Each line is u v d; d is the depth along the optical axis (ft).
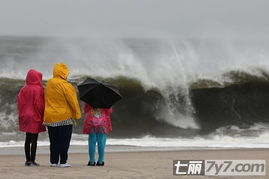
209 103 208.13
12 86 200.03
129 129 183.93
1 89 196.34
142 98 204.13
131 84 210.79
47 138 153.58
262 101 213.46
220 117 200.85
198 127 186.09
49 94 87.76
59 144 88.94
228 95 212.43
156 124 190.39
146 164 97.45
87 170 84.12
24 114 90.43
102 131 93.45
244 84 218.79
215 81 216.95
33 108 90.33
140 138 162.30
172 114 201.98
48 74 236.43
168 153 124.77
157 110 201.67
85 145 141.08
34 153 92.89
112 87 93.45
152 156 117.80
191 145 145.59
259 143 151.02
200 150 132.36
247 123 191.72
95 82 92.48
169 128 184.75
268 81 218.79
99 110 93.45
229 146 143.64
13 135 161.79
